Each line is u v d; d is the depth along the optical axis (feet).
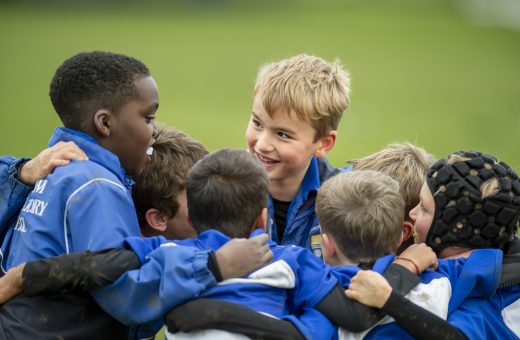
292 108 34.04
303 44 290.76
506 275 28.48
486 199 28.14
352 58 258.57
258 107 34.81
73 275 25.22
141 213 33.35
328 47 284.20
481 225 28.43
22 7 376.68
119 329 27.94
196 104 170.81
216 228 26.78
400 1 482.28
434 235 29.25
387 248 28.09
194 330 24.93
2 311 26.99
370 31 338.13
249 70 232.73
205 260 25.21
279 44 290.56
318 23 373.20
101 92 29.48
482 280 27.96
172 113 156.66
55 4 400.67
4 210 30.07
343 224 27.63
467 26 358.02
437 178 29.07
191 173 27.43
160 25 347.97
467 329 26.78
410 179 33.99
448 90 196.44
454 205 28.55
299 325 25.18
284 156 34.55
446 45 292.40
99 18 362.33
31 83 175.63
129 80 29.78
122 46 269.85
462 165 28.66
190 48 276.62
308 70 35.40
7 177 29.91
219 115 155.84
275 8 462.60
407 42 300.20
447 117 157.07
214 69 232.73
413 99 182.91
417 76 222.48
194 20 377.50
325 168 36.60
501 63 248.52
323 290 26.11
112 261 25.52
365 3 483.10
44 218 27.53
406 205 33.96
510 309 28.89
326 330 25.64
